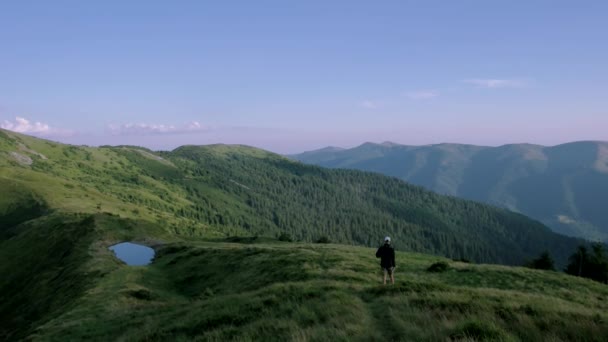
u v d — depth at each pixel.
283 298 20.08
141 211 196.50
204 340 15.54
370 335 12.61
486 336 10.95
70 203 164.75
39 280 66.44
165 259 60.66
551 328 12.08
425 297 17.81
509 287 31.86
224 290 37.38
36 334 29.28
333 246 61.94
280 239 108.62
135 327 24.28
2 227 142.75
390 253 24.19
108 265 54.91
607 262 66.56
